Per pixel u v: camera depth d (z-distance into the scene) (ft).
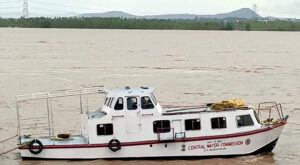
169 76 488.02
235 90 401.90
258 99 360.48
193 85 428.15
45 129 264.11
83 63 617.21
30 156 205.46
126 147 204.64
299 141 244.63
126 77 479.00
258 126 212.64
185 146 206.49
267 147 215.31
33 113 303.68
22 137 219.61
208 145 207.51
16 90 390.83
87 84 428.56
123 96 204.64
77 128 265.95
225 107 212.84
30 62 618.44
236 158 211.20
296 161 212.23
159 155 206.39
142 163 203.82
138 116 204.64
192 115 206.59
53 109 315.99
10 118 289.74
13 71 515.91
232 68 570.87
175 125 206.18
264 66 597.52
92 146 204.44
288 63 641.81
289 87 418.51
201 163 205.26
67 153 205.16
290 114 304.91
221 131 208.74
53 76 479.41
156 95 374.43
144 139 205.16
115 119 204.23
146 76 487.61
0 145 234.58
